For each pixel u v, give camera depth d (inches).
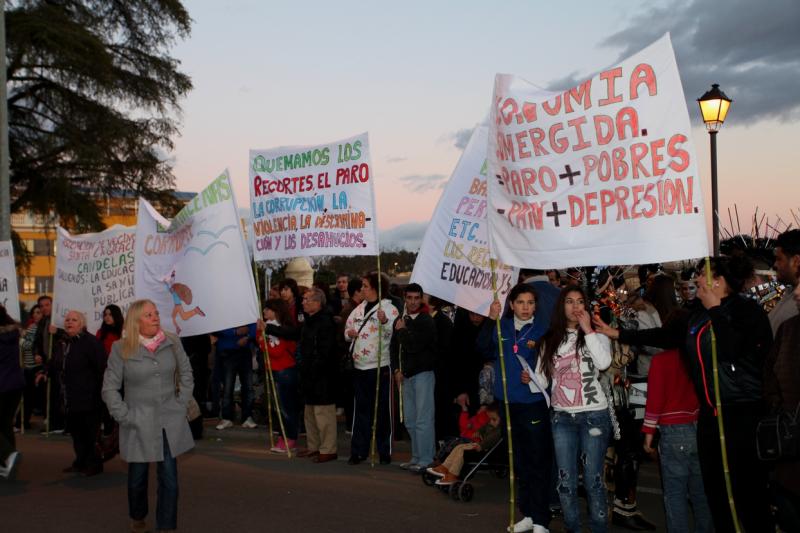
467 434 320.8
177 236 416.5
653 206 226.5
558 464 235.3
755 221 345.1
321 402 384.5
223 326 398.3
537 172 247.1
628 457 259.0
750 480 196.7
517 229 250.8
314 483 333.7
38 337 545.3
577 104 240.1
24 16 968.3
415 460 355.6
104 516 290.0
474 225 336.5
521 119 250.5
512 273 325.4
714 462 201.6
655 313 274.7
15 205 1069.1
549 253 243.1
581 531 264.5
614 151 233.6
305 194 393.1
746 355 197.5
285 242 397.7
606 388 236.4
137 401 252.1
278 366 419.2
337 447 433.7
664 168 225.5
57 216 1084.5
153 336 257.1
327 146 387.5
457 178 343.6
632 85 231.8
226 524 271.9
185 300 407.5
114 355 253.9
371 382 373.4
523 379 249.3
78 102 1038.4
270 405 432.5
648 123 228.4
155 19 1111.0
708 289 198.5
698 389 204.1
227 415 493.0
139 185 1101.1
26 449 451.5
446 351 364.5
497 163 257.1
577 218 239.8
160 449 249.8
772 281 303.9
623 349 255.9
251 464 381.1
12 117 1043.3
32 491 335.3
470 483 307.7
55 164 1050.7
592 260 235.6
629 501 258.7
